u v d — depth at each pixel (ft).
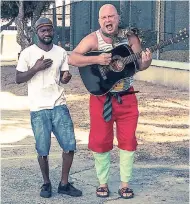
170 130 30.42
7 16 88.07
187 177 21.49
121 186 19.33
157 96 43.21
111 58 18.25
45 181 19.25
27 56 18.66
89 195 19.35
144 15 56.70
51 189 19.45
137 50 18.89
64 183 19.36
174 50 49.67
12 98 45.21
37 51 18.65
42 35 18.53
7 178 21.27
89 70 18.53
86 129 30.83
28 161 23.81
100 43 18.56
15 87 53.16
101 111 18.62
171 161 23.86
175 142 27.45
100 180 19.26
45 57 18.66
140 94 44.37
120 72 18.43
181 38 18.25
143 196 19.26
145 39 50.88
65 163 19.21
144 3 56.70
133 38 18.94
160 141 27.66
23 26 73.31
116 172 22.04
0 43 120.37
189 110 36.99
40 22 18.56
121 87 18.53
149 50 18.24
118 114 18.72
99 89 18.45
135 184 20.58
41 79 18.72
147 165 23.20
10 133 30.12
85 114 35.76
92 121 18.86
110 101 18.53
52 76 18.79
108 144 18.94
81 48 18.60
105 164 19.15
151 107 38.04
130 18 56.44
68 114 19.10
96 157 19.07
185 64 46.93
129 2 57.98
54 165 23.08
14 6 85.25
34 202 18.61
